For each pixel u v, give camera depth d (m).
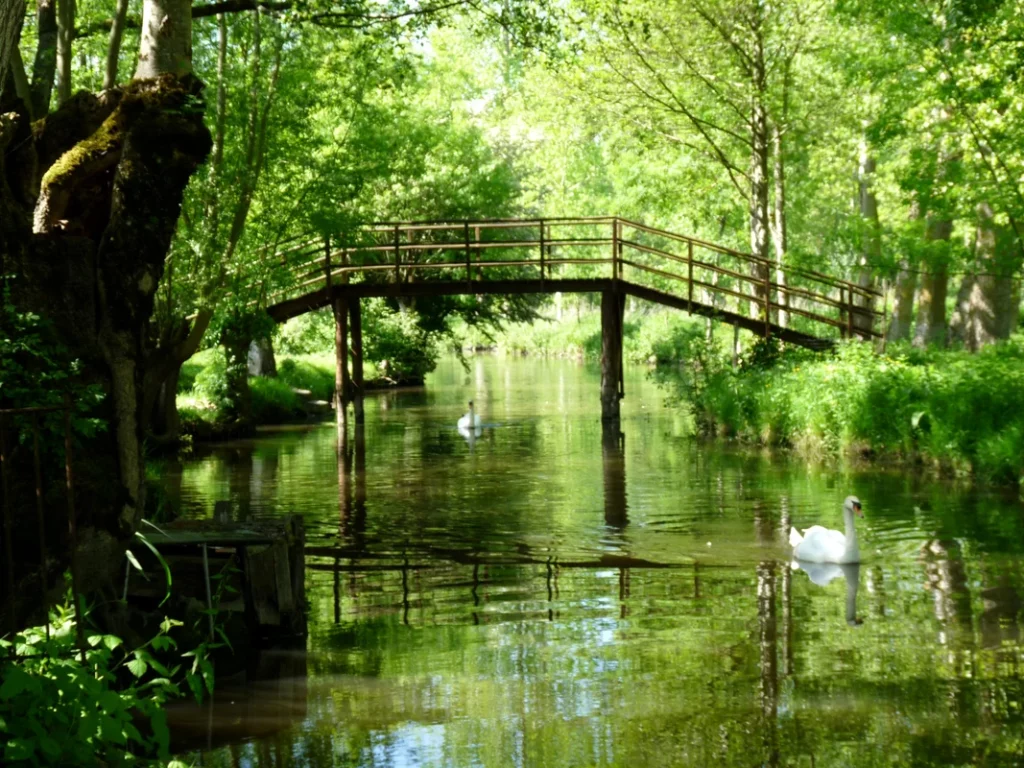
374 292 26.36
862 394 20.52
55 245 8.13
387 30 18.70
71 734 5.08
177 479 19.42
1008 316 26.80
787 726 7.61
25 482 7.45
